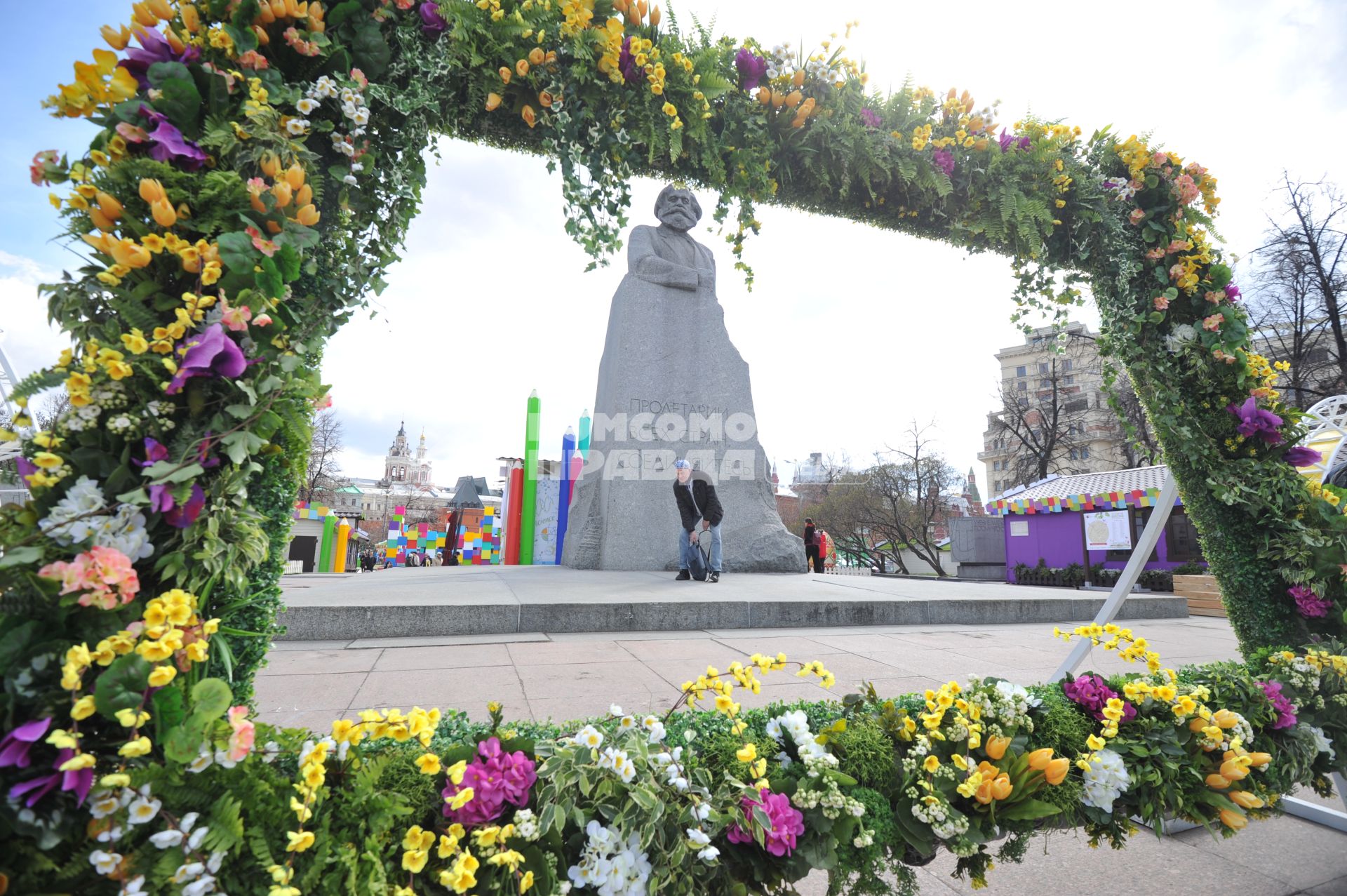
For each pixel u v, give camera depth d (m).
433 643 4.94
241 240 1.24
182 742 0.91
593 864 1.12
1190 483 2.71
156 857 0.91
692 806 1.19
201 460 1.13
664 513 11.08
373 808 1.02
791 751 1.44
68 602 0.97
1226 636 7.33
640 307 11.79
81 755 0.86
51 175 1.22
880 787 1.43
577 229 1.98
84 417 1.09
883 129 2.42
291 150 1.43
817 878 2.18
